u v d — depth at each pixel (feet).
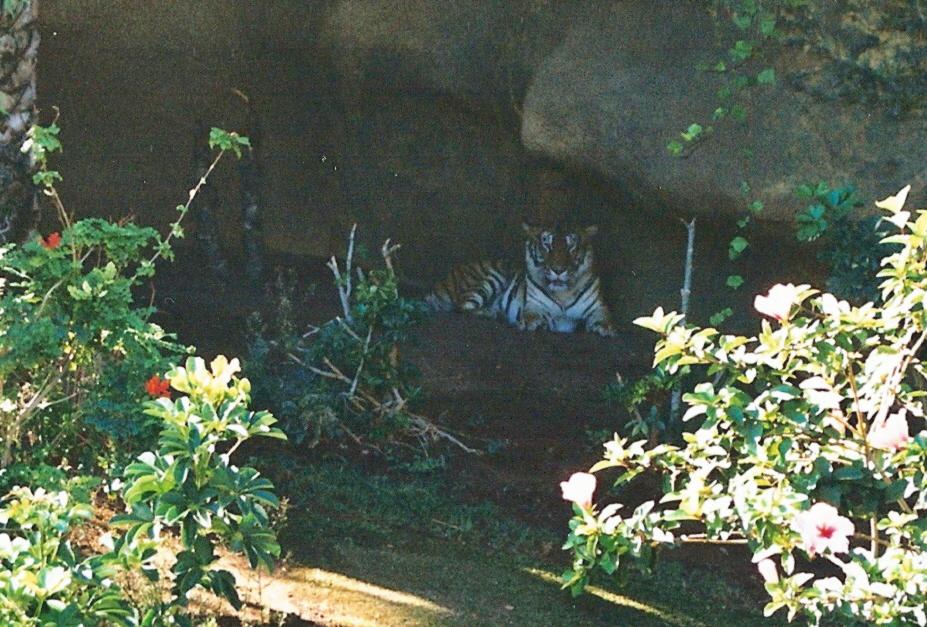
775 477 23.34
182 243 53.72
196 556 22.49
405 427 37.17
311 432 36.86
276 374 39.50
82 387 29.73
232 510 26.76
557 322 49.16
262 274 51.78
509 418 40.40
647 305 47.14
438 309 51.31
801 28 40.14
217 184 53.36
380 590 28.94
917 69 38.93
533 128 44.57
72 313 29.12
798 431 23.09
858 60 39.45
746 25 40.93
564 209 48.78
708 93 41.78
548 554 32.14
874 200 38.96
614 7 44.32
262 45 50.93
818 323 23.54
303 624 26.91
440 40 47.73
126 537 22.03
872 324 23.08
